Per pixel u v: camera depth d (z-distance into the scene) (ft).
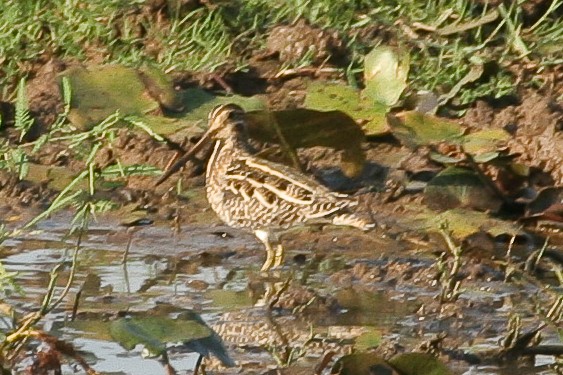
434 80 47.88
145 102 44.29
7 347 29.86
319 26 50.14
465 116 45.98
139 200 41.91
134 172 40.24
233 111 41.29
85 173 33.42
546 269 37.37
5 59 48.08
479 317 34.09
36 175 42.45
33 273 36.37
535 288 36.04
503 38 50.62
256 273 37.24
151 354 29.14
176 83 47.44
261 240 38.86
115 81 44.32
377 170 43.34
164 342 29.37
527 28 51.37
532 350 31.99
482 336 32.99
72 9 49.88
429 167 43.55
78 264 37.11
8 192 41.55
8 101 46.06
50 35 49.44
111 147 43.34
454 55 48.85
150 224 40.52
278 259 37.93
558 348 31.99
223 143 41.16
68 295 34.94
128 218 40.40
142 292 35.35
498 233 38.27
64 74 44.11
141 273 36.86
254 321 33.68
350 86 46.06
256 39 50.01
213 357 31.32
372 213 40.68
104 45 49.19
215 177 40.40
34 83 46.75
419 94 45.57
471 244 38.04
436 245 38.37
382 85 44.70
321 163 43.88
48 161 43.37
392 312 34.40
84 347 31.91
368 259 38.27
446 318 33.99
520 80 48.11
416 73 48.39
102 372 30.55
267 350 31.91
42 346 31.76
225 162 40.45
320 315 34.12
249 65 48.91
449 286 35.04
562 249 38.99
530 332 32.24
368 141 44.70
